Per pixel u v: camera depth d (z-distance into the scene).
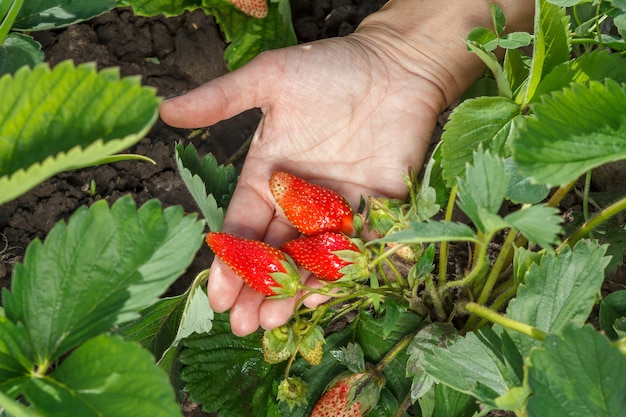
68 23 0.53
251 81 0.49
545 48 0.42
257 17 0.57
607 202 0.51
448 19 0.54
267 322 0.44
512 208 0.56
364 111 0.50
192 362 0.48
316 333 0.44
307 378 0.48
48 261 0.33
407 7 0.55
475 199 0.35
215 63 0.60
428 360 0.40
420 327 0.48
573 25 0.54
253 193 0.49
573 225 0.51
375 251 0.44
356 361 0.46
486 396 0.39
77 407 0.31
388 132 0.50
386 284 0.46
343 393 0.46
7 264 0.53
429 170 0.44
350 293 0.44
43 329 0.32
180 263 0.33
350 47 0.51
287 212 0.44
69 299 0.33
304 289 0.42
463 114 0.42
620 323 0.43
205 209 0.45
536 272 0.40
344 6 0.63
